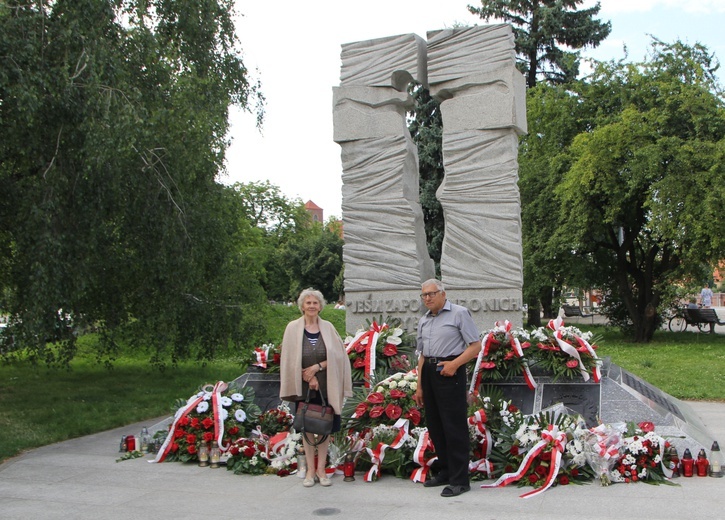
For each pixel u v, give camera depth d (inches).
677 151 730.2
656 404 287.0
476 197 362.0
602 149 778.8
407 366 321.7
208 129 452.1
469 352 225.3
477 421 251.3
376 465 247.6
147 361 692.7
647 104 832.9
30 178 407.8
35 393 497.0
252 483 246.5
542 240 899.4
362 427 271.1
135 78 440.8
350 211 385.7
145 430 312.2
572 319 1519.4
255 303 569.6
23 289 411.5
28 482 253.0
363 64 385.7
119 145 382.9
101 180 414.0
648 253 882.8
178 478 255.8
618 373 322.3
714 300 2276.1
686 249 785.6
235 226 565.6
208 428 278.5
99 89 397.4
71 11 404.5
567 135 924.6
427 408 236.2
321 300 242.7
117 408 433.4
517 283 352.2
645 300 896.9
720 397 440.5
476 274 359.3
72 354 446.0
